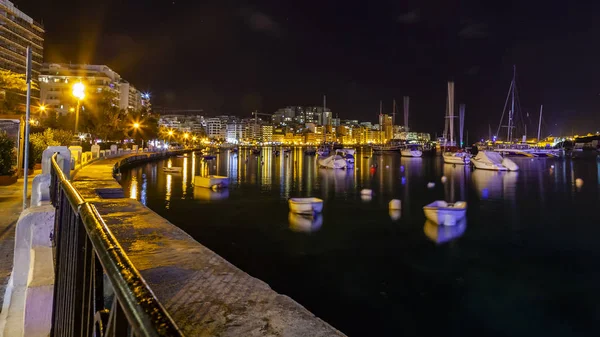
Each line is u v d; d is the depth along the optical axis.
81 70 109.12
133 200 7.91
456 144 107.69
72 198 2.16
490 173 50.00
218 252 13.91
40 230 4.12
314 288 10.74
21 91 48.03
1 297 4.96
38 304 3.38
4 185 14.75
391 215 20.78
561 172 51.44
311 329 2.56
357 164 68.31
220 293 3.14
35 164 20.16
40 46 89.00
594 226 18.59
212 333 2.48
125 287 0.99
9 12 77.62
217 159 80.69
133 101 129.12
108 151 42.38
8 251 6.70
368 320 8.95
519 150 93.12
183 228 17.47
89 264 1.81
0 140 15.73
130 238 4.86
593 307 9.60
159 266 3.79
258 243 15.06
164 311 0.84
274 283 11.06
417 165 65.38
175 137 139.12
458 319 9.04
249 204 23.89
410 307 9.62
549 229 17.84
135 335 0.82
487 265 12.69
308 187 33.44
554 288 10.78
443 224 18.19
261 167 57.91
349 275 11.69
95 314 1.52
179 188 30.73
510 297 10.23
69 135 32.66
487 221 19.67
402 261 13.03
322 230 17.19
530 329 8.63
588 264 12.83
